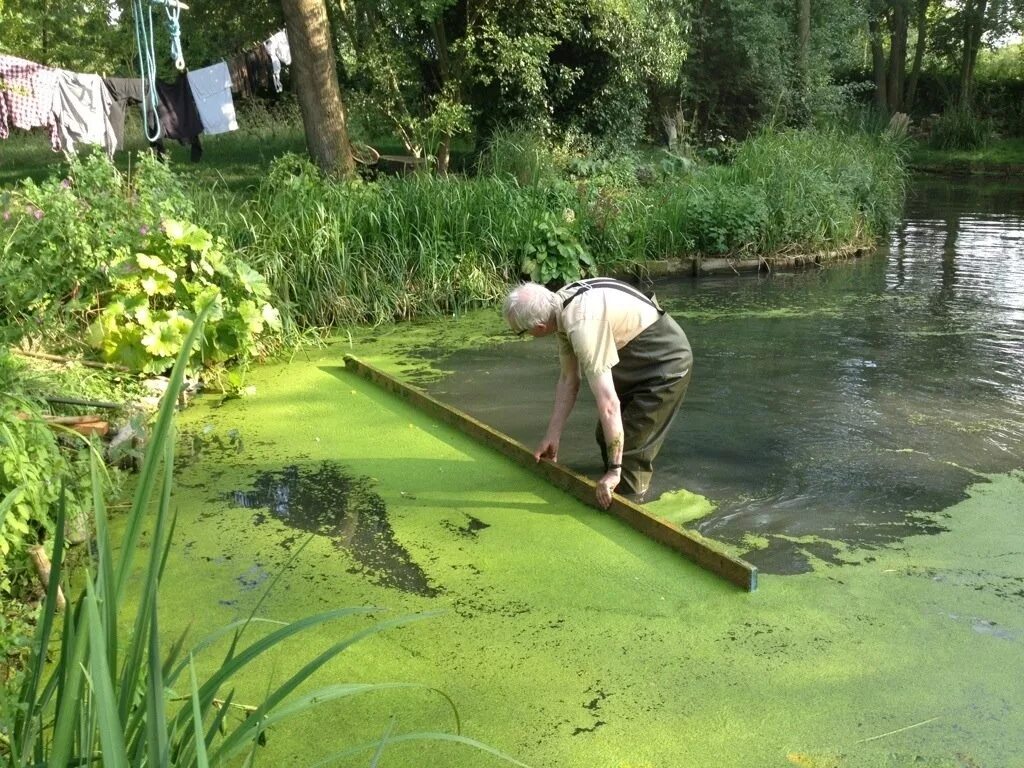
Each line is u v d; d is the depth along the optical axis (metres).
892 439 4.86
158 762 1.26
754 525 3.86
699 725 2.55
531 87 12.20
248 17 13.99
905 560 3.53
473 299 8.62
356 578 3.47
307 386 6.10
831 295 8.95
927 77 30.06
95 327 5.56
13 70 9.13
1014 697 2.66
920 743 2.46
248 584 3.43
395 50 12.18
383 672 2.84
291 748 2.48
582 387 6.04
